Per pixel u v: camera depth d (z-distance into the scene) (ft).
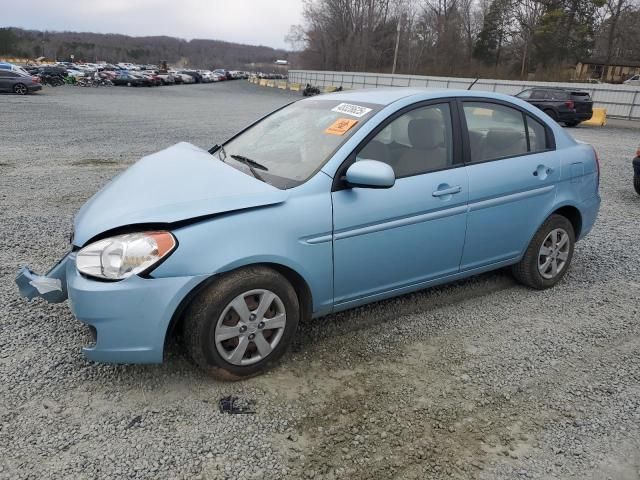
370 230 10.62
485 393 9.81
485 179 12.33
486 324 12.44
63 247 16.78
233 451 8.13
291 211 9.73
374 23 255.09
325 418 8.97
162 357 9.11
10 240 17.22
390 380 10.12
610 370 10.68
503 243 13.09
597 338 11.94
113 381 9.75
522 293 14.25
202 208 9.16
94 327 8.80
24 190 24.26
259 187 9.88
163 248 8.72
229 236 9.12
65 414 8.83
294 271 9.91
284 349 10.27
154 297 8.72
